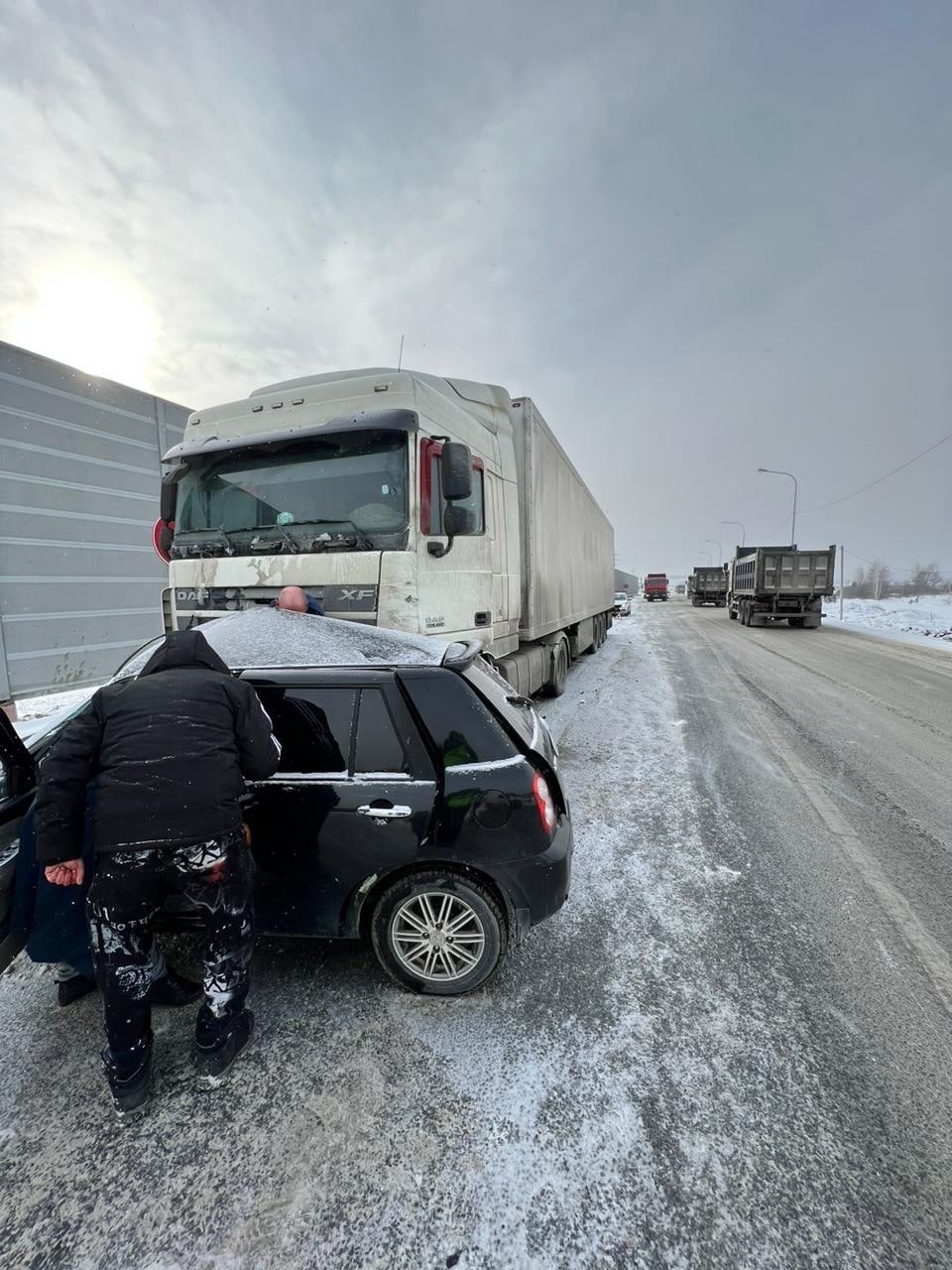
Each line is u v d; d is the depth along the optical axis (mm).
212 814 2025
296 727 2570
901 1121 1926
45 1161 1861
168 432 9109
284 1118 1990
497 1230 1628
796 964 2730
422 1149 1868
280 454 4547
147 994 2051
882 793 4922
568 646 10164
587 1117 1969
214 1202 1723
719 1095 2039
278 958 2818
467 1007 2484
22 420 7113
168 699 2074
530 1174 1782
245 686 2281
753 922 3076
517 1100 2037
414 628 4156
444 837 2410
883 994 2529
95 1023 2445
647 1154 1836
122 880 1971
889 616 24391
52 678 7469
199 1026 2146
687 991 2564
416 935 2518
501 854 2420
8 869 2168
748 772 5434
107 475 8164
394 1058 2230
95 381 7988
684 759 5809
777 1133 1894
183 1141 1916
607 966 2732
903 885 3441
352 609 4152
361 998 2549
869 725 7137
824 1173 1761
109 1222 1673
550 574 8047
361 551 4180
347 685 2572
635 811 4547
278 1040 2326
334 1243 1607
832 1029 2334
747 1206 1674
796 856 3801
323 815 2465
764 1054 2215
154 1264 1566
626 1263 1541
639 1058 2209
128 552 8484
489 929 2461
